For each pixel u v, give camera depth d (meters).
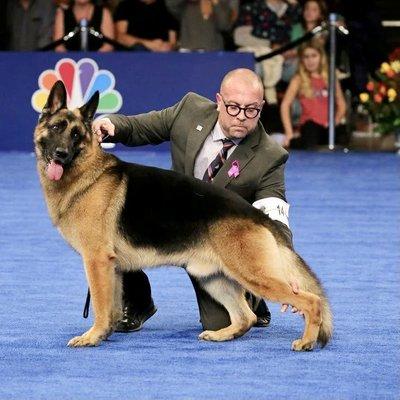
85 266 7.48
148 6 20.03
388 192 15.44
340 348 7.27
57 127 7.46
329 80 20.11
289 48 19.81
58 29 19.72
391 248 11.29
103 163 7.56
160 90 18.89
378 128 20.17
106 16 19.73
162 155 18.94
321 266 10.30
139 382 6.36
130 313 7.84
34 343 7.36
